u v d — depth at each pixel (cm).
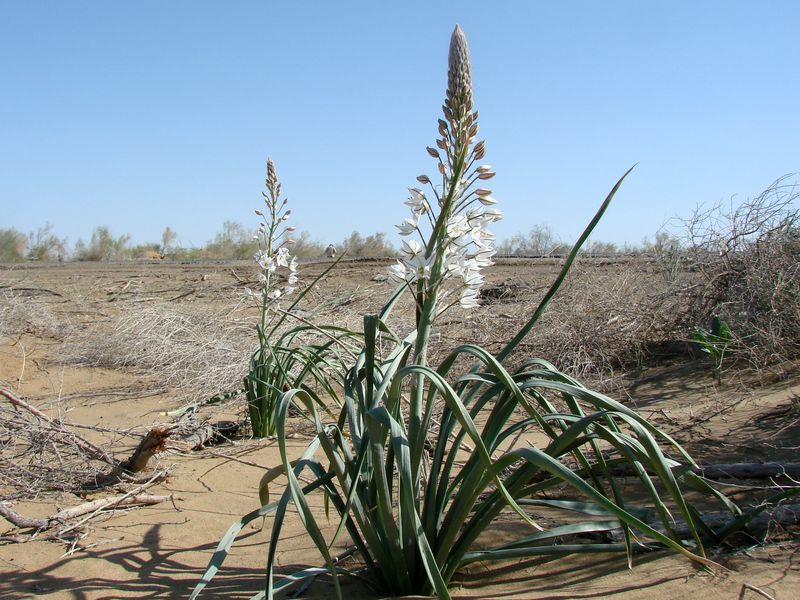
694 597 267
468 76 269
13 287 1366
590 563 306
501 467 246
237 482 453
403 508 281
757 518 320
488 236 279
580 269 820
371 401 269
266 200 606
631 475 410
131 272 1872
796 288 603
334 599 286
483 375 281
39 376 813
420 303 290
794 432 452
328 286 1339
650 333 735
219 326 896
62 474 452
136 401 705
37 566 331
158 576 317
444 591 240
